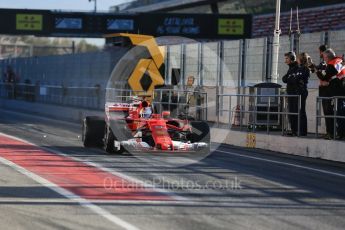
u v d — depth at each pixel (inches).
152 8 5565.9
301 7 3663.9
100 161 1247.5
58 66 3385.8
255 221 755.4
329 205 854.5
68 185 969.5
